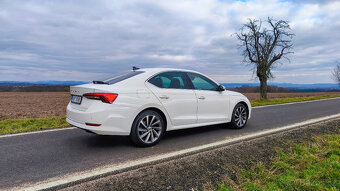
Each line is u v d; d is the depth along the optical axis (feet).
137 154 12.13
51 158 11.53
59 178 9.12
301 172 9.58
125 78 13.56
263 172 9.72
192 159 11.34
